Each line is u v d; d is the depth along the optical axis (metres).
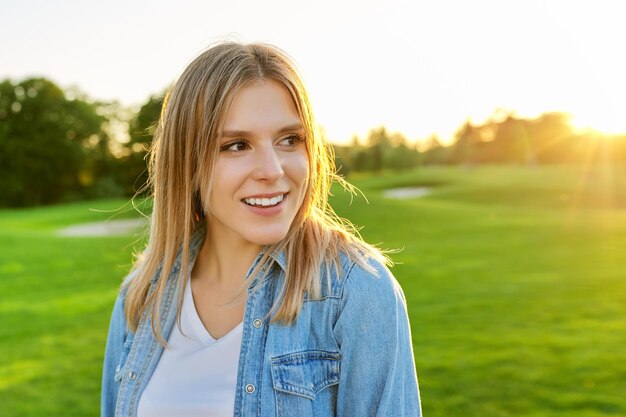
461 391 5.63
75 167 53.81
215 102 1.40
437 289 10.51
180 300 1.61
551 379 5.84
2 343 8.14
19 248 18.44
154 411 1.56
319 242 1.48
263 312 1.50
